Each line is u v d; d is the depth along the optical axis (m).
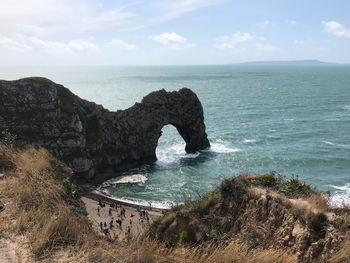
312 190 11.97
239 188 11.51
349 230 8.33
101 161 53.44
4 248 6.22
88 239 6.99
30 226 7.08
